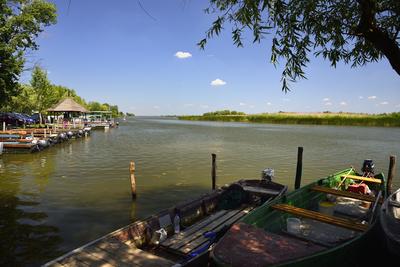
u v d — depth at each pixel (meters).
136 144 33.00
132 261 5.83
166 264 5.79
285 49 4.22
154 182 15.17
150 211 10.82
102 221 9.78
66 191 13.30
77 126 45.44
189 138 41.88
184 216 8.92
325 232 7.06
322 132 55.84
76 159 22.09
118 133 51.25
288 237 6.20
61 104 42.47
